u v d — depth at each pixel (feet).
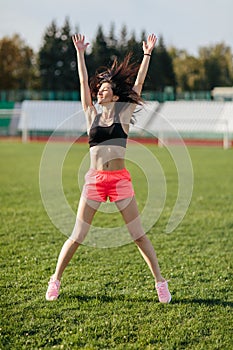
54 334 11.53
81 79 13.76
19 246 19.04
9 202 28.35
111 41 147.54
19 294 13.92
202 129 95.61
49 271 16.03
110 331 11.68
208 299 13.74
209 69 172.35
